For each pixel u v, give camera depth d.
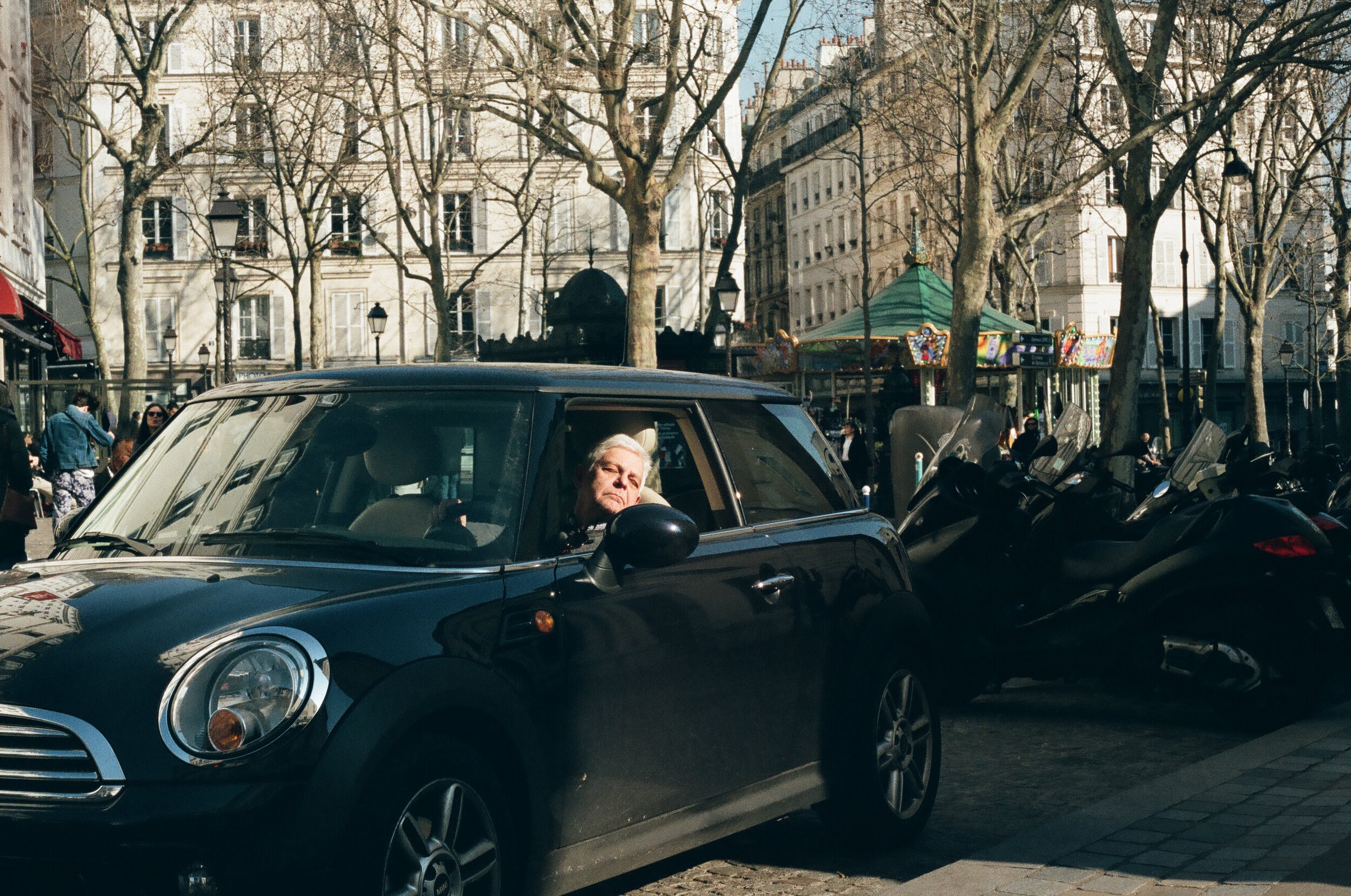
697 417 4.98
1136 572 8.15
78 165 59.84
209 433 4.57
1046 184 45.81
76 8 44.25
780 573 4.95
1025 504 8.72
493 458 4.20
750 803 4.73
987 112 22.77
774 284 96.25
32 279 32.47
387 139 35.50
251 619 3.50
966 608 8.44
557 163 57.19
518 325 58.00
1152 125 22.52
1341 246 39.44
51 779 3.27
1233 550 7.85
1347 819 5.38
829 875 5.29
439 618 3.71
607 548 4.16
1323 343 54.34
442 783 3.58
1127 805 5.75
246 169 57.78
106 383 32.38
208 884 3.19
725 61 33.72
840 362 32.97
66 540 4.36
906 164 41.72
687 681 4.43
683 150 24.34
